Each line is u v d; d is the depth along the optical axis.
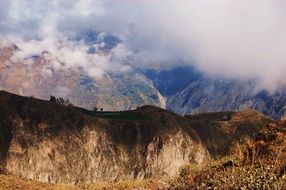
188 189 17.30
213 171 17.98
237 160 18.03
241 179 15.47
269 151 17.52
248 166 16.72
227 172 16.52
